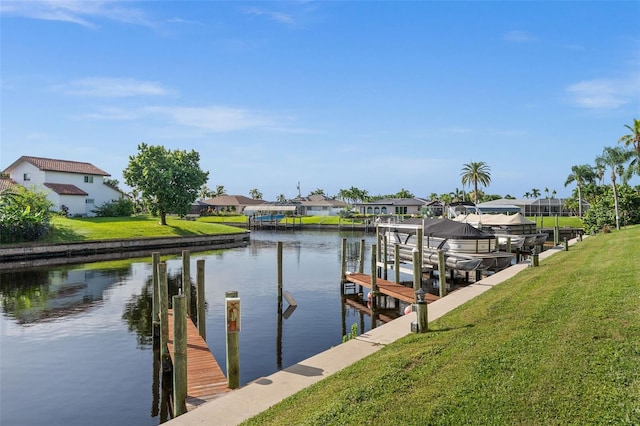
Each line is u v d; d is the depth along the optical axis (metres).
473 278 24.00
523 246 29.92
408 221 29.39
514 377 6.33
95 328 15.54
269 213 95.44
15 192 41.19
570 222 64.56
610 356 6.59
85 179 59.31
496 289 14.32
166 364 11.34
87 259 35.28
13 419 8.97
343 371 7.81
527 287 13.57
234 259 36.50
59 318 16.92
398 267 20.25
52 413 9.23
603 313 8.69
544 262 20.73
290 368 8.29
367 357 8.54
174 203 50.94
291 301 19.27
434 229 24.97
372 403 6.02
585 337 7.52
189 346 11.38
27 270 29.30
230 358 8.44
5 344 13.71
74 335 14.71
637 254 17.64
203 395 8.13
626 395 5.47
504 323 9.27
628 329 7.57
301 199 117.81
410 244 26.66
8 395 10.10
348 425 5.50
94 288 23.02
